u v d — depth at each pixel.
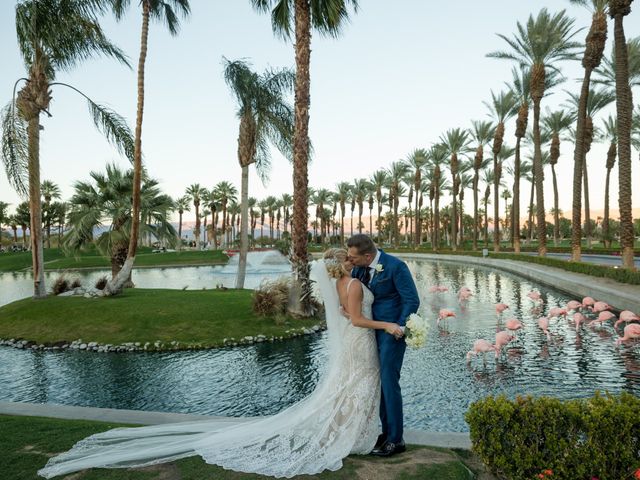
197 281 35.47
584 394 8.01
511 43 34.81
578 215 28.70
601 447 3.28
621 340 11.13
